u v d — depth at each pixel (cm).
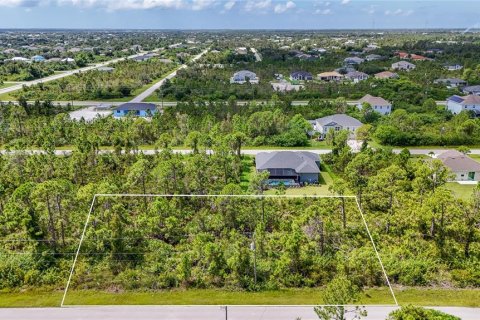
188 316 2659
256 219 3756
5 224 3638
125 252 3344
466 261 3250
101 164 4984
